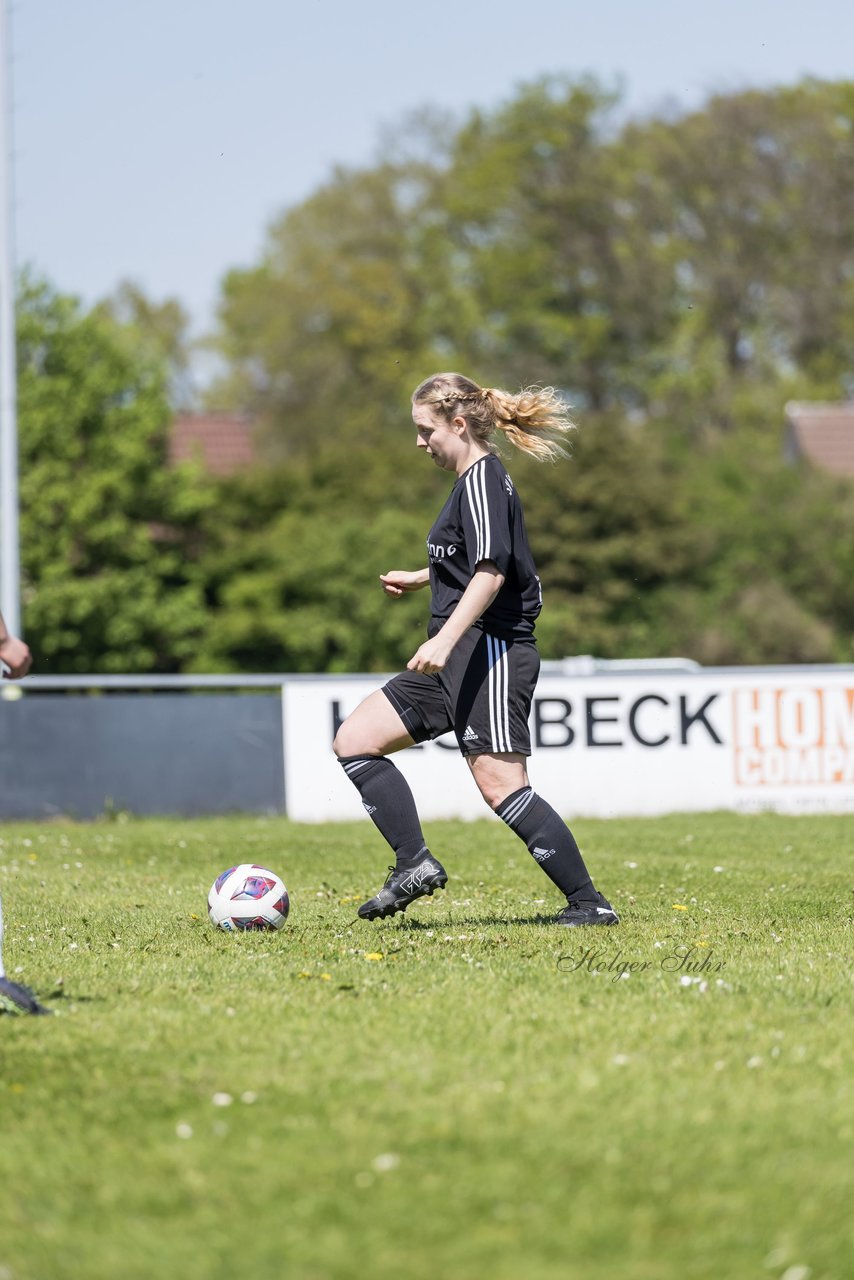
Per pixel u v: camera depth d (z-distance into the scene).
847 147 170.75
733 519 135.00
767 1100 11.37
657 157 169.12
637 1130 10.65
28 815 46.53
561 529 125.69
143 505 124.75
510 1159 10.07
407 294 168.12
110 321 133.00
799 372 174.12
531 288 167.38
